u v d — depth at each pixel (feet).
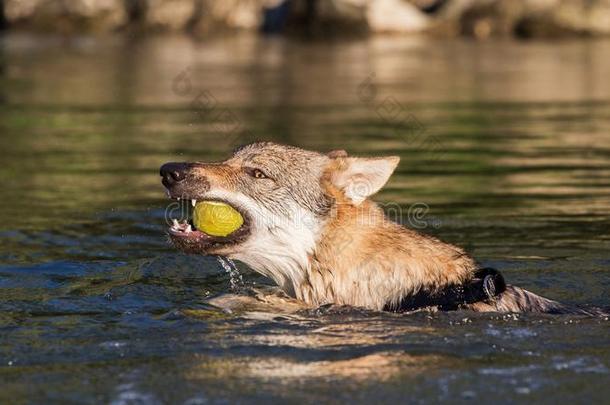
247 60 319.47
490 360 71.10
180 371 69.10
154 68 297.94
